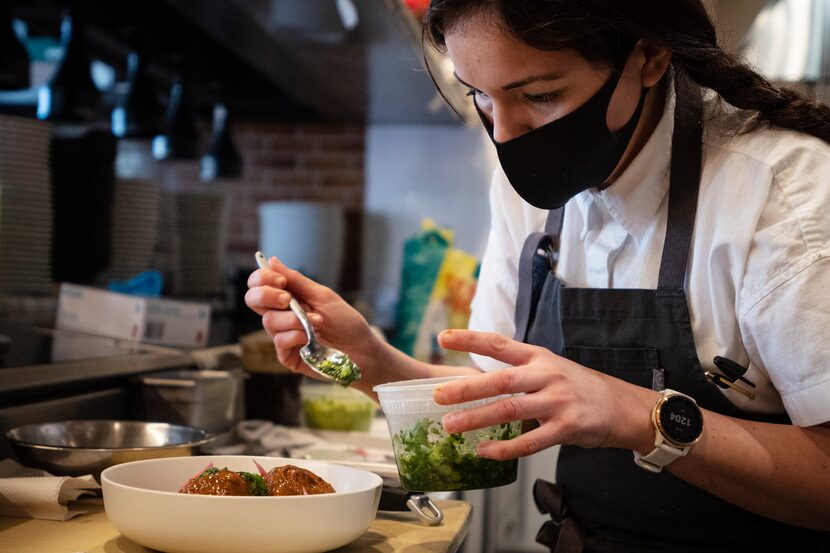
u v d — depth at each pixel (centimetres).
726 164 126
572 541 142
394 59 302
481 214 443
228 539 98
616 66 115
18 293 258
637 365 133
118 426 145
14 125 247
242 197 457
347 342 143
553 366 107
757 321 118
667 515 136
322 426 214
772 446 115
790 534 134
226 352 225
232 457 124
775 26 333
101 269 313
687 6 119
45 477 119
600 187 135
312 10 246
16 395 141
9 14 219
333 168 452
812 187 119
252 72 351
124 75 371
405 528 123
